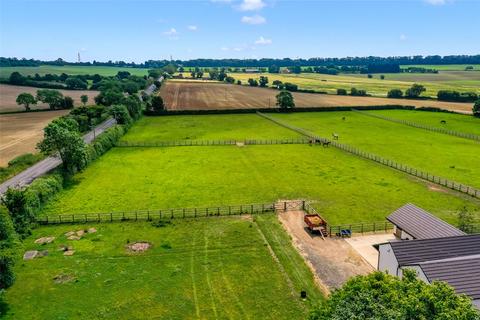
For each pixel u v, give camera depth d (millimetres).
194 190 62281
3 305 32750
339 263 39844
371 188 63031
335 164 77250
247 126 120688
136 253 41781
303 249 42812
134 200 57719
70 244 43812
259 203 56500
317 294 34406
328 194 60344
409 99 193750
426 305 19281
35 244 43719
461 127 118312
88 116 115750
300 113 148250
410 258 33781
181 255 41375
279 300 33594
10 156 83562
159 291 35000
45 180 57219
